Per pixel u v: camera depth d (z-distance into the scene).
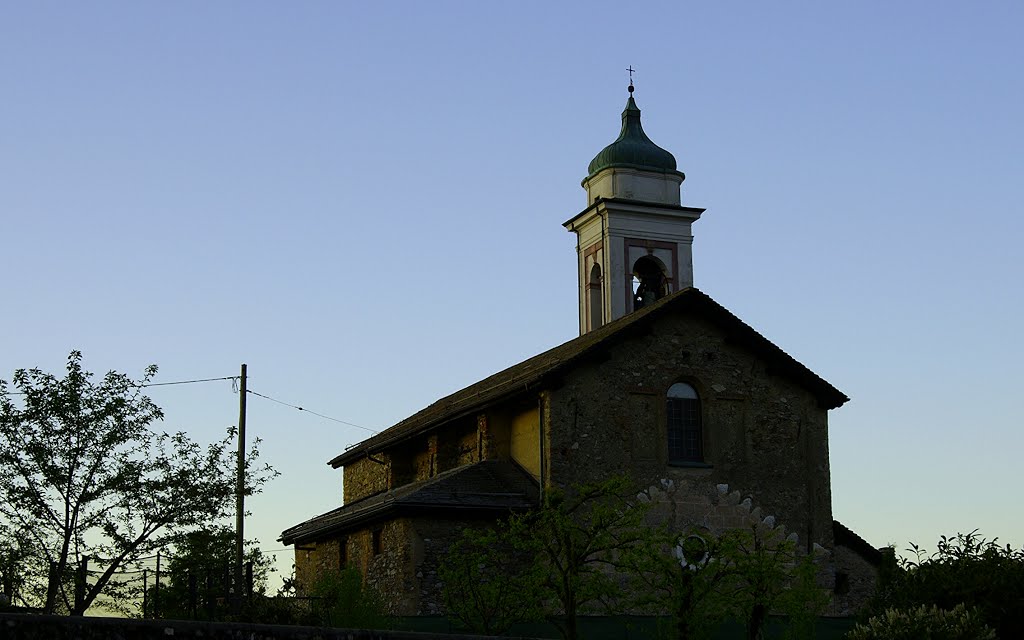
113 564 33.00
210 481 34.56
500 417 38.66
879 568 36.09
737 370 38.38
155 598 33.72
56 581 32.31
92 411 33.50
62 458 33.31
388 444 44.66
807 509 38.25
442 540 35.31
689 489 37.03
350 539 39.38
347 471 49.94
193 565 34.78
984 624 26.38
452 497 35.72
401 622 33.34
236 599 32.47
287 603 34.06
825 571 37.94
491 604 30.12
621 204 50.72
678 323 38.00
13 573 32.59
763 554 31.61
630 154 52.28
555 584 29.22
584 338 41.78
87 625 15.26
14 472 32.94
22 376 33.62
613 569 34.84
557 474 35.75
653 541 30.27
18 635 14.80
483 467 37.66
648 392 37.22
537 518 32.88
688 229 51.69
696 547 32.22
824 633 35.72
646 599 29.72
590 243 51.69
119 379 34.31
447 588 30.69
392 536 36.19
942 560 28.97
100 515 33.16
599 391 36.72
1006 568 28.02
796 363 38.66
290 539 43.62
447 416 40.25
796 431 38.66
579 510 35.59
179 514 33.81
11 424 33.00
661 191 52.41
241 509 35.16
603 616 33.69
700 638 29.80
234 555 35.91
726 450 37.72
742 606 30.48
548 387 36.22
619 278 50.41
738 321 38.22
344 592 33.59
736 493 37.47
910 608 26.70
